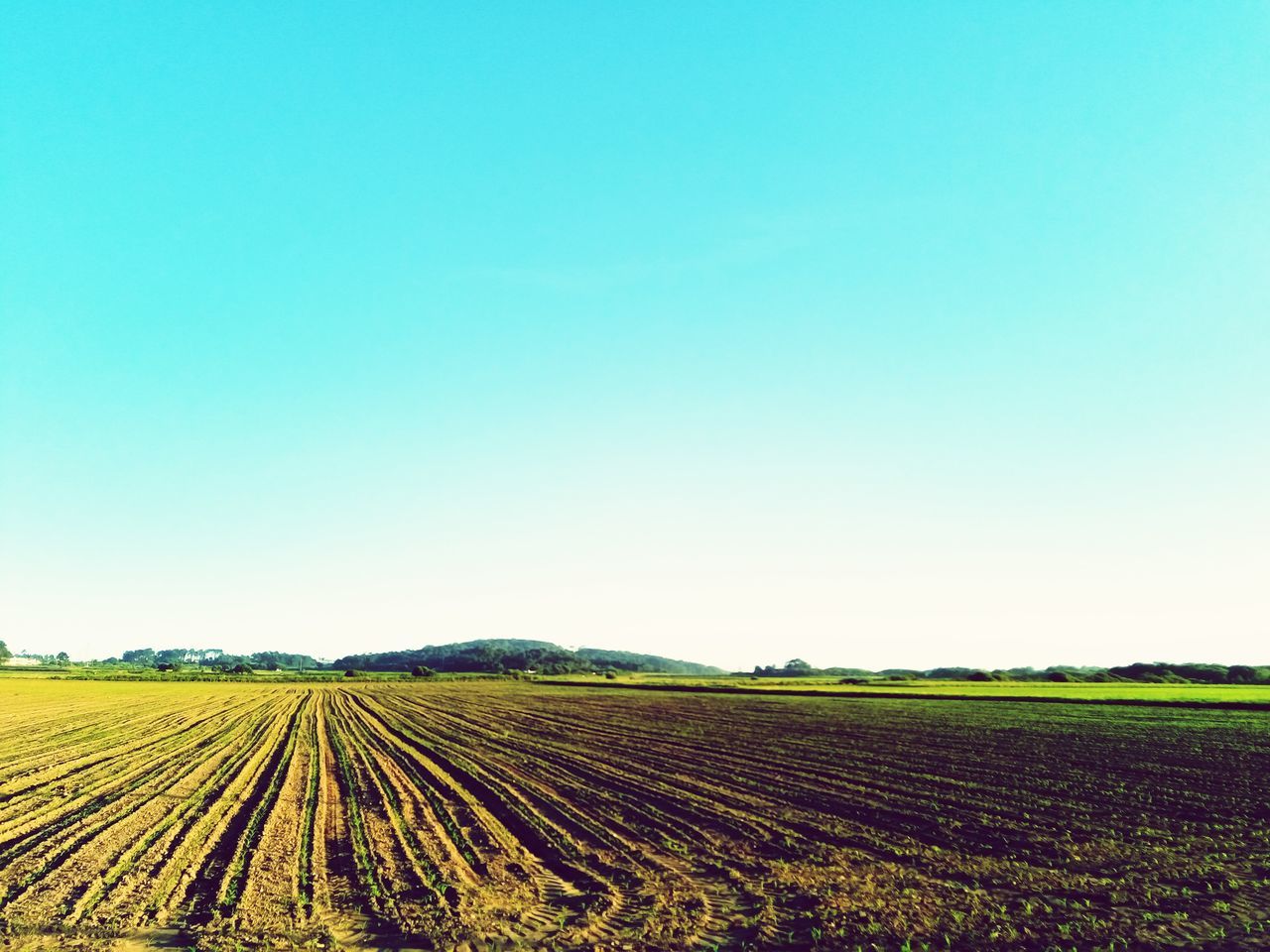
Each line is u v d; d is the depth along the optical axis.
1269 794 26.38
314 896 16.53
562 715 63.31
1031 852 19.67
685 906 16.17
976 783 29.02
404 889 17.08
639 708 70.50
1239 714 56.41
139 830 22.06
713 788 28.55
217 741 44.84
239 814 24.36
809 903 16.14
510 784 29.61
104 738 46.38
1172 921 14.86
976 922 14.96
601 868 18.88
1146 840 20.66
